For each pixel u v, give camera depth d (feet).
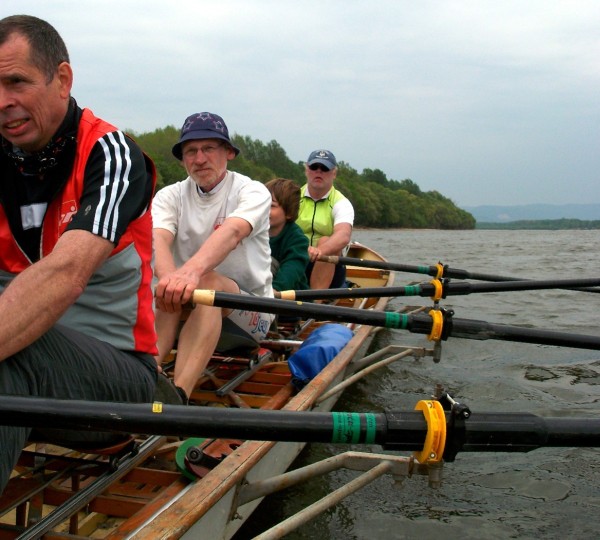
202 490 9.32
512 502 13.97
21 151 8.05
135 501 10.21
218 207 15.19
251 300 12.27
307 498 13.82
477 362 24.30
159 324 13.75
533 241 153.07
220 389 14.79
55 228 8.29
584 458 16.19
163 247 14.87
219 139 14.60
